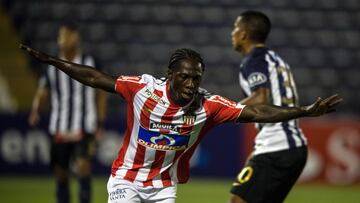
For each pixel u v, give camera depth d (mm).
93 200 33094
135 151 14938
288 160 18469
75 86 27031
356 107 55812
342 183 43000
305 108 14219
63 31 26672
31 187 37906
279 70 18859
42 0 59562
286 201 35000
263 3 62469
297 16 62062
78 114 26984
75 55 26922
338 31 61469
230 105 14633
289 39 60156
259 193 18391
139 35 58375
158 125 14547
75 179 42156
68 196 27234
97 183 39969
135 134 14844
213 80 55031
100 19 59188
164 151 14742
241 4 62062
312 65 58375
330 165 43031
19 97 52438
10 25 57500
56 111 27203
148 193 15109
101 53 56438
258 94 18297
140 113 14594
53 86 27203
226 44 58344
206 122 14703
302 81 57031
